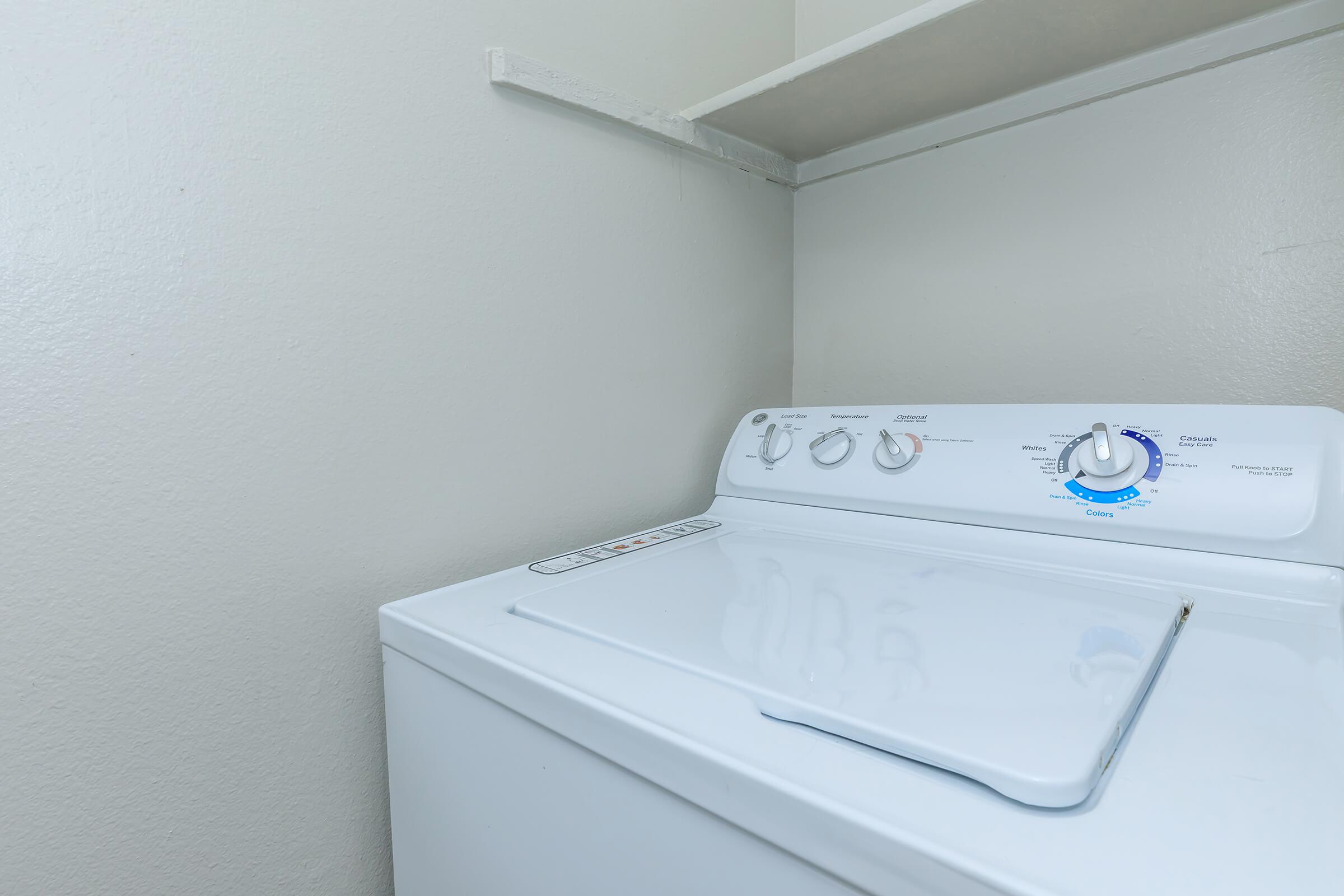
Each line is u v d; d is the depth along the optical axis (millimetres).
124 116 681
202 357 737
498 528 1016
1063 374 1233
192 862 751
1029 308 1264
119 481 690
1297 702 518
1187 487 823
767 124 1317
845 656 608
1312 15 969
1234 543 780
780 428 1231
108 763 695
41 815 660
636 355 1215
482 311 984
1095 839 378
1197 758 447
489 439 1001
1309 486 757
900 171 1407
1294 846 364
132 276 690
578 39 1093
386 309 882
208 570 750
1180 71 1070
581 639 689
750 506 1212
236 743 777
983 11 960
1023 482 937
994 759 426
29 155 632
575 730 579
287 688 812
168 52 706
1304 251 1011
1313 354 1013
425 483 929
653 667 618
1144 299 1146
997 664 575
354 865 879
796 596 787
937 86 1188
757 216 1475
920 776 447
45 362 646
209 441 745
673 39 1254
